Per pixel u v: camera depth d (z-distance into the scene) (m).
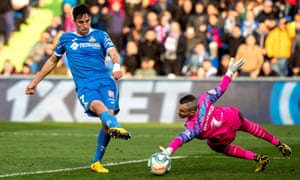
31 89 29.70
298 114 51.25
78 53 28.70
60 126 49.81
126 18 62.50
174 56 57.94
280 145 28.72
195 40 57.84
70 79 53.50
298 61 56.97
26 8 70.31
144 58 58.12
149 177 27.31
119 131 26.23
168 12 60.19
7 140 41.12
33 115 53.72
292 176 27.38
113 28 61.12
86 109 28.23
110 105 28.31
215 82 52.31
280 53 57.16
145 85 53.03
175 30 58.12
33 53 61.47
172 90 52.72
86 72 28.62
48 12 71.75
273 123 51.56
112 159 33.16
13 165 31.38
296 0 61.47
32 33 69.94
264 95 51.81
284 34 57.31
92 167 29.17
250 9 59.50
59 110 53.50
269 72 56.03
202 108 27.41
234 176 27.41
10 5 69.69
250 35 55.75
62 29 63.12
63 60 58.53
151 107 52.84
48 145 38.72
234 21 58.78
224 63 56.09
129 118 53.00
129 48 58.47
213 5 59.12
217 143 28.06
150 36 58.47
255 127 28.48
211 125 27.38
